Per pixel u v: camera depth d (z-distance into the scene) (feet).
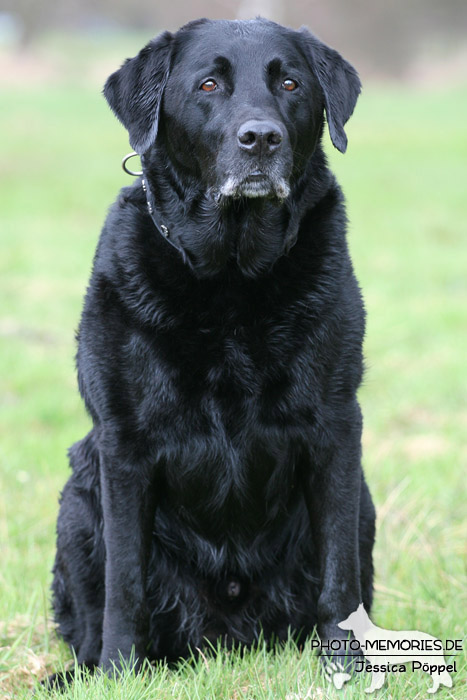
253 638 22.71
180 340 20.38
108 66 297.94
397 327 60.44
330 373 20.83
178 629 22.70
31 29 317.83
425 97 248.11
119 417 20.84
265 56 21.75
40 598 25.61
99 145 163.53
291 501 22.26
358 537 21.85
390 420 44.19
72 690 19.72
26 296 70.18
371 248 92.22
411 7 330.54
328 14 327.88
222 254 20.76
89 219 110.32
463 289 74.59
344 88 23.30
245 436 20.85
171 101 22.08
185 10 365.40
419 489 32.91
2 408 45.19
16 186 127.34
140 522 21.15
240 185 20.53
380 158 155.02
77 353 22.66
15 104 208.33
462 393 47.14
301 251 21.01
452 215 113.29
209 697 19.10
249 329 20.45
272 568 22.65
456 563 27.55
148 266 20.77
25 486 34.14
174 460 21.06
